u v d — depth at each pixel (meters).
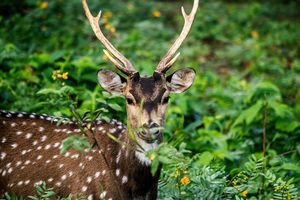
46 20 18.44
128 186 8.89
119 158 9.02
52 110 11.98
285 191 9.51
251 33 22.89
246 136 12.93
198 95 15.31
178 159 8.02
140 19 22.44
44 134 9.91
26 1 18.97
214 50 21.16
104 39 9.30
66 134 9.79
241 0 28.31
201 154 11.09
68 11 19.84
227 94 15.23
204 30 22.56
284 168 10.86
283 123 12.92
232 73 18.98
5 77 13.14
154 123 8.41
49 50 16.92
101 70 9.10
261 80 16.45
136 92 8.66
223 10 25.47
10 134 9.95
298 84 17.81
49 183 9.46
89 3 21.08
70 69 13.20
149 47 19.48
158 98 8.62
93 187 9.13
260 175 10.28
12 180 9.70
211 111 14.66
